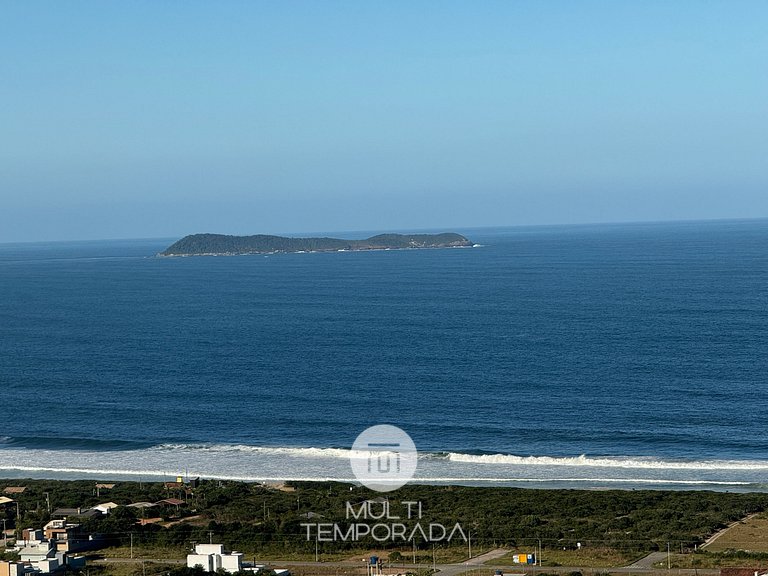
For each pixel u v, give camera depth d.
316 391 151.62
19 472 109.31
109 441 122.75
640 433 120.69
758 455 110.00
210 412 138.62
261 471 107.56
